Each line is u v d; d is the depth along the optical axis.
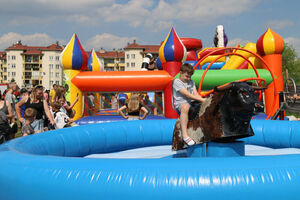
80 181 2.00
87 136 4.76
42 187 2.05
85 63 8.59
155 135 5.55
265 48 8.42
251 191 1.91
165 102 8.37
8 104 5.36
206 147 3.37
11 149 2.76
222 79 8.05
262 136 5.35
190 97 3.45
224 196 1.90
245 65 10.82
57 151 4.01
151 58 13.89
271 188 1.92
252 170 1.99
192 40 11.29
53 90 10.89
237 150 3.32
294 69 35.78
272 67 8.43
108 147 5.10
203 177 1.95
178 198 1.90
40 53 78.06
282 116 7.07
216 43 14.78
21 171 2.18
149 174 1.98
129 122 5.56
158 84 8.22
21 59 78.19
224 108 3.08
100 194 1.94
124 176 1.98
